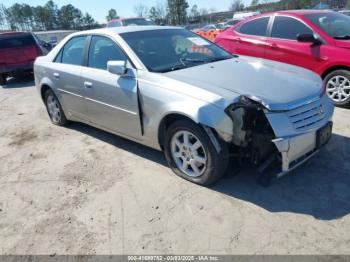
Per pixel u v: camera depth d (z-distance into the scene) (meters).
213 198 3.19
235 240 2.65
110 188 3.55
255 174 3.51
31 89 9.48
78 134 5.22
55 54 5.12
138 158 4.16
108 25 16.98
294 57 5.71
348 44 5.12
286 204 3.02
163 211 3.08
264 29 6.24
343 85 5.24
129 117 3.83
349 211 2.86
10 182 3.91
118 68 3.62
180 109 3.13
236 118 2.93
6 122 6.30
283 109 2.88
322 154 3.83
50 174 4.00
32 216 3.22
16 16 79.12
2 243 2.89
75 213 3.19
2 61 10.30
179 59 3.92
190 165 3.44
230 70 3.61
